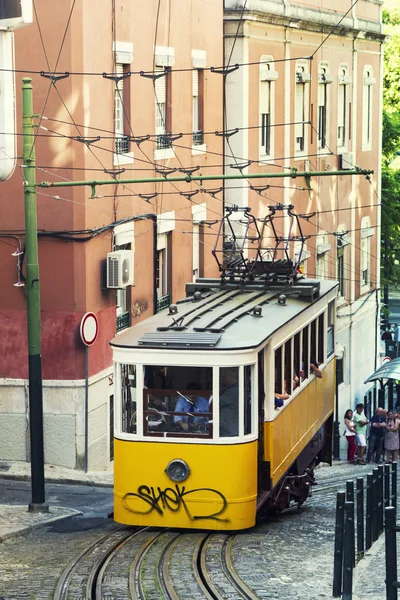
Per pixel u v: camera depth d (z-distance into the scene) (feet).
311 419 89.45
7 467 102.22
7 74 80.84
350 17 180.86
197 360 70.64
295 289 86.84
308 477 90.22
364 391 193.16
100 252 107.04
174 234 128.57
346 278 184.55
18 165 102.42
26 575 62.54
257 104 149.59
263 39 149.79
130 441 71.97
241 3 143.74
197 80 136.67
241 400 71.00
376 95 197.16
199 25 134.31
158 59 121.60
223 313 77.41
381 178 215.72
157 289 125.49
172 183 127.44
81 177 102.63
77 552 68.44
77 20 101.35
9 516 82.43
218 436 70.85
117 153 111.04
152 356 71.20
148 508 72.08
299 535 75.00
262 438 74.54
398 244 222.07
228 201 147.74
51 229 102.89
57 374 104.01
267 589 59.00
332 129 176.45
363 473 118.73
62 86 101.81
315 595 57.62
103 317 107.86
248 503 71.77
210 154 140.36
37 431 84.17
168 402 71.61
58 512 84.23
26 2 78.74
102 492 97.35
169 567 64.03
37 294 83.41
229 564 64.64
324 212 173.27
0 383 104.42
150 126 120.37
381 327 221.87
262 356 74.13
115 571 63.31
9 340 104.12
